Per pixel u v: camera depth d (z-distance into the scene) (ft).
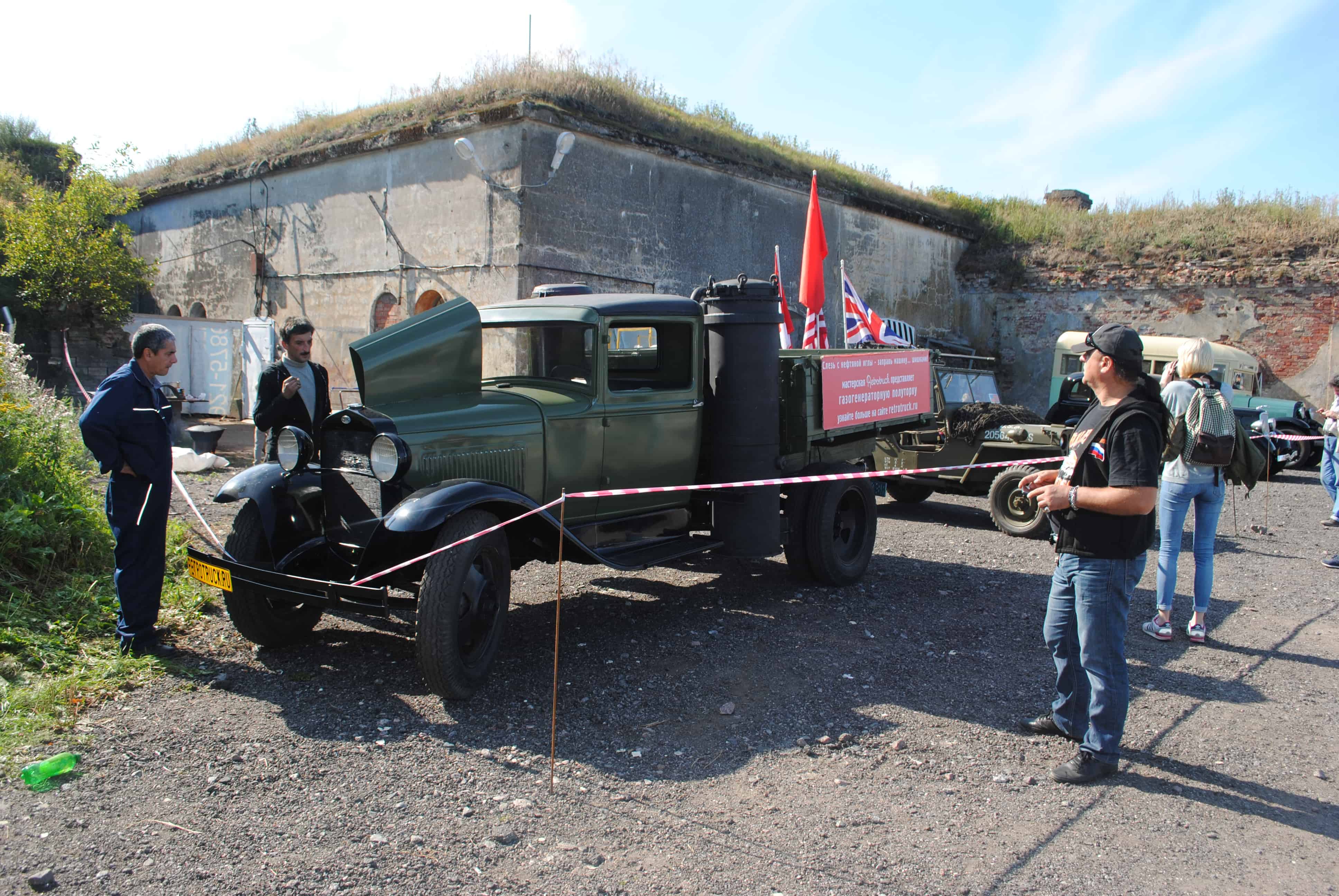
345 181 44.83
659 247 43.62
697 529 18.52
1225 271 58.23
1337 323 54.60
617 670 13.99
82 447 20.49
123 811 9.18
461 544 11.96
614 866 8.52
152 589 13.44
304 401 17.22
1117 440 10.40
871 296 59.93
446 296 40.42
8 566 15.15
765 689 13.46
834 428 19.56
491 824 9.23
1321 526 29.99
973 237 69.82
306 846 8.64
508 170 37.60
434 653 11.70
